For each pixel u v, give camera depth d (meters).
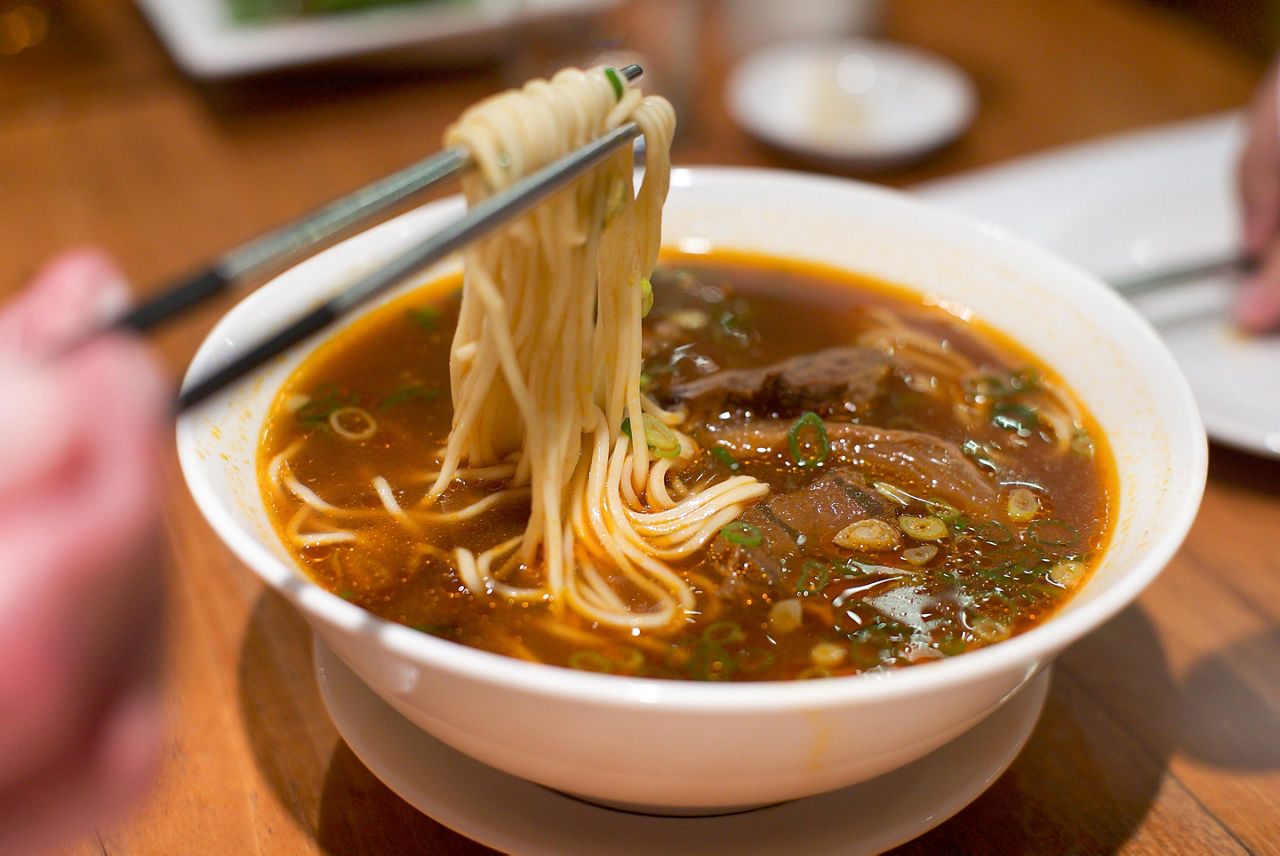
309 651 0.34
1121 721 0.33
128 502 0.19
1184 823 0.31
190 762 0.31
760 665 0.30
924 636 0.30
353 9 0.56
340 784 0.31
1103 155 0.50
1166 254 0.47
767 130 0.52
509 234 0.30
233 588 0.35
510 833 0.29
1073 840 0.30
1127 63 0.61
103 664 0.19
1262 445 0.37
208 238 0.47
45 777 0.19
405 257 0.25
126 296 0.23
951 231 0.38
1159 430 0.32
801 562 0.32
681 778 0.26
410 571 0.31
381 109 0.55
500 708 0.26
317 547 0.31
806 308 0.40
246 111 0.55
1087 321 0.35
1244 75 0.60
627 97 0.31
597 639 0.30
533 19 0.54
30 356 0.20
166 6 0.55
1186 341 0.43
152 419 0.20
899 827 0.29
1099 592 0.28
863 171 0.52
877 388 0.36
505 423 0.33
